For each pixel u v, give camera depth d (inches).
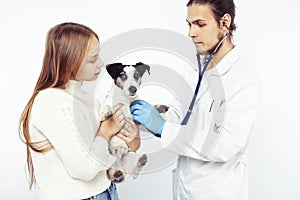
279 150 88.7
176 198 65.9
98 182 54.2
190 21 57.8
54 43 52.5
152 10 87.6
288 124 87.9
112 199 56.8
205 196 58.8
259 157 89.1
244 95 55.0
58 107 50.4
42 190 51.9
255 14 85.7
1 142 88.0
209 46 58.5
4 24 86.9
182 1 87.0
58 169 51.8
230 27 58.5
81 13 88.0
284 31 86.0
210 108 57.3
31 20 87.2
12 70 87.4
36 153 52.3
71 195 51.3
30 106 52.6
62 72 52.4
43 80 53.6
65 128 49.9
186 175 61.4
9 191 88.9
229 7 56.5
